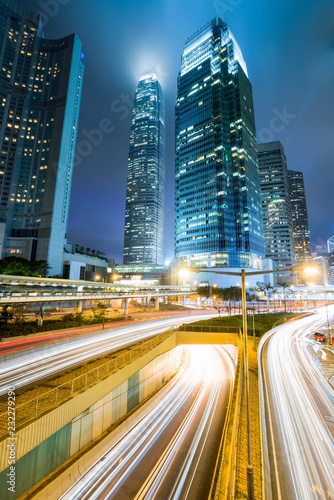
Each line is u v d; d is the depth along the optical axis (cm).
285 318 7306
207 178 15912
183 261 15800
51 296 5331
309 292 11912
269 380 2753
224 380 3569
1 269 8556
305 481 1372
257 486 1257
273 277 16138
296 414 2066
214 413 2603
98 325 5466
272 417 2012
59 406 1656
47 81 15388
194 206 16225
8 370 2420
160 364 3403
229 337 4075
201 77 17638
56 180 13638
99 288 7288
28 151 14312
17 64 14938
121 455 1928
